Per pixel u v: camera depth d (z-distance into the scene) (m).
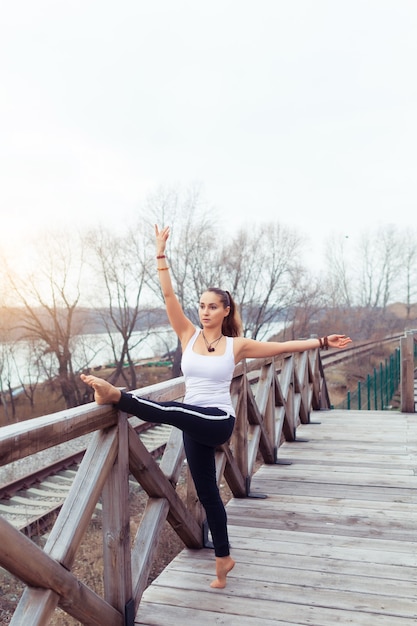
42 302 26.19
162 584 2.70
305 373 6.75
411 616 2.34
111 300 28.30
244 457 4.04
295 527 3.41
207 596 2.56
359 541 3.16
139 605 2.46
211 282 30.50
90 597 1.93
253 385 12.82
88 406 1.99
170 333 30.03
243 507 3.81
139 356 30.09
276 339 34.81
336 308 40.12
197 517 3.15
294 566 2.86
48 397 27.06
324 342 2.48
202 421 2.22
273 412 4.98
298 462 4.97
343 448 5.42
